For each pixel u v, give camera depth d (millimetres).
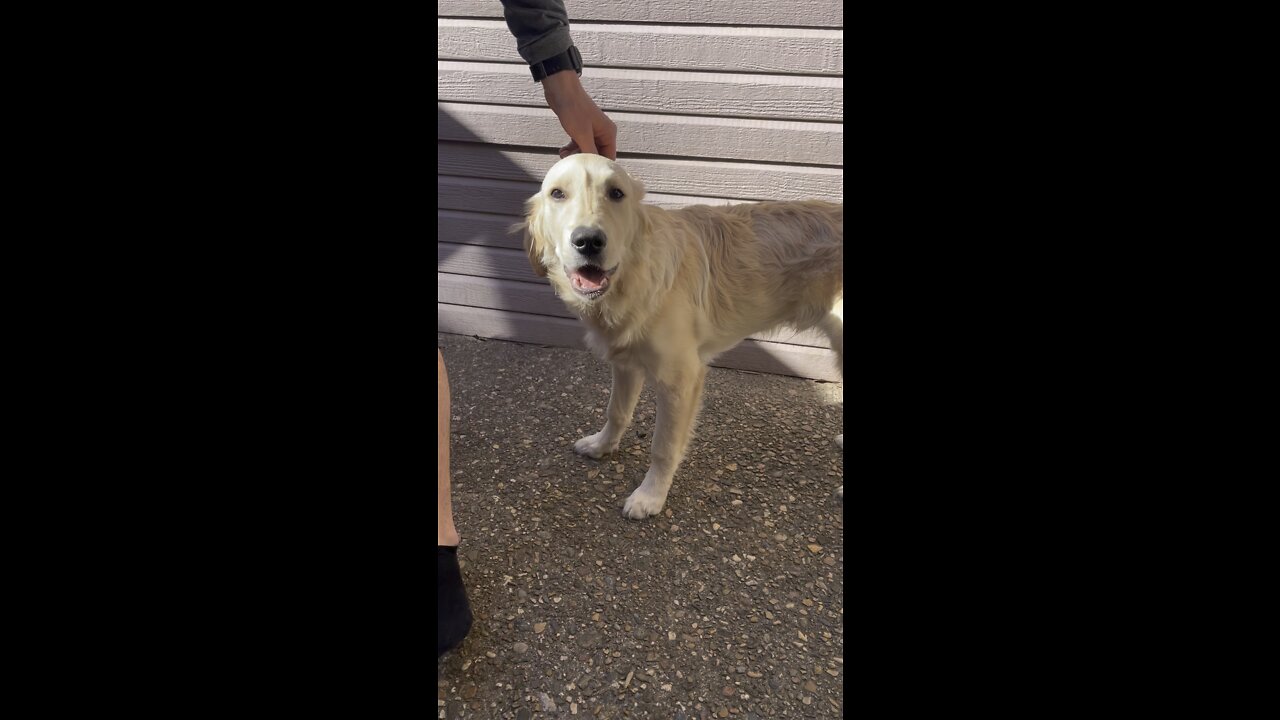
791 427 3354
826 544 2656
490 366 3861
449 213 3885
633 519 2770
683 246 2758
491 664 2191
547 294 3932
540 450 3203
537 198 2691
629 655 2221
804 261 2898
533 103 3537
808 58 3186
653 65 3344
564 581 2482
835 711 2061
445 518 2156
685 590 2455
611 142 2951
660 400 2793
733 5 3188
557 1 2684
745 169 3420
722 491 2934
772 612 2375
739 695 2105
